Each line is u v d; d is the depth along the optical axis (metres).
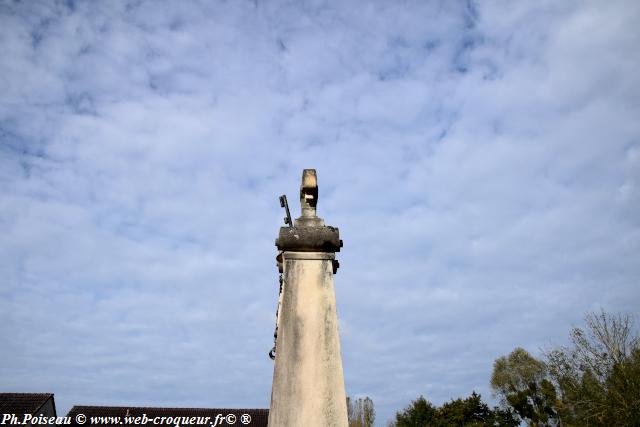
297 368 5.30
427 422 50.72
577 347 26.58
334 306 5.65
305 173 6.54
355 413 57.22
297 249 5.91
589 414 25.28
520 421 48.84
